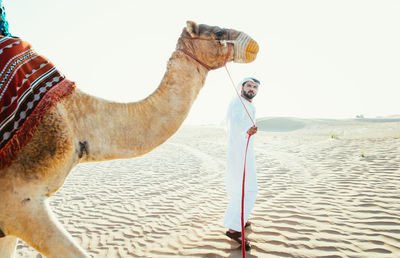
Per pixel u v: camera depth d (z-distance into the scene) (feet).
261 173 30.27
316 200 19.19
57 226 6.35
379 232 13.69
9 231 6.30
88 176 35.60
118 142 7.70
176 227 16.87
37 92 6.85
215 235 14.89
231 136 13.43
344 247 12.57
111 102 8.06
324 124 133.90
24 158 6.40
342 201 18.52
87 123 7.51
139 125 7.88
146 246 14.70
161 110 8.05
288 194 21.27
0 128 6.37
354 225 14.69
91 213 20.97
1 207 6.20
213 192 24.23
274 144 58.13
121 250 14.53
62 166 6.88
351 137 57.11
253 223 15.84
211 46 8.48
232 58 8.79
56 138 6.73
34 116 6.55
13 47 6.95
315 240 13.38
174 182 29.30
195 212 19.31
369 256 11.75
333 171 27.76
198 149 58.23
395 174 23.85
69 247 6.12
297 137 73.20
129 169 38.96
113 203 23.11
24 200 6.33
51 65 7.45
